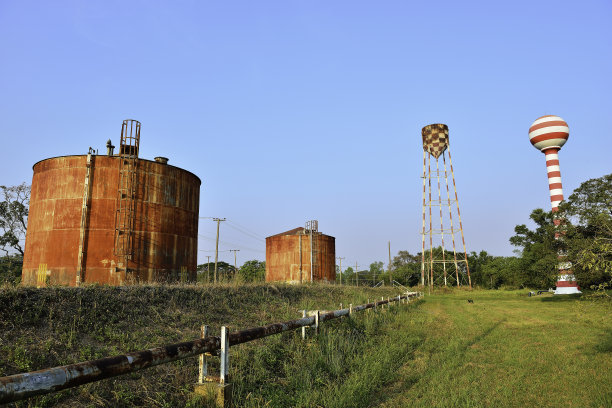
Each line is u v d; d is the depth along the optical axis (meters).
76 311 9.12
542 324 16.97
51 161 20.45
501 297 43.00
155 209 20.89
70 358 7.12
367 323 14.27
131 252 19.83
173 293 12.56
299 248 47.25
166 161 22.72
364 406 6.84
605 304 10.24
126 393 6.21
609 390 7.30
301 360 9.15
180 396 6.58
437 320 18.47
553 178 50.44
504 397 6.99
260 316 13.37
